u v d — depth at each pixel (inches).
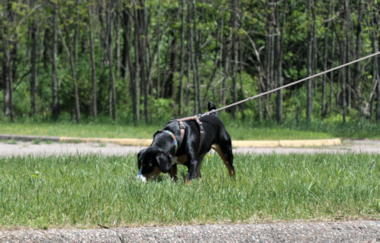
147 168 197.5
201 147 229.8
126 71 1077.8
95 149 453.7
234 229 149.3
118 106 954.1
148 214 159.2
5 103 1027.3
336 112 1045.2
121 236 140.9
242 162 299.1
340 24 898.7
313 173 259.1
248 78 1123.3
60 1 846.5
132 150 444.5
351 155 350.9
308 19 792.9
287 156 341.7
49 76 1021.8
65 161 292.7
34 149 450.0
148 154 197.9
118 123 808.3
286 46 1225.4
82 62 978.1
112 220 153.9
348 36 804.0
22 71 1200.2
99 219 153.6
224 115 843.4
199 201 179.5
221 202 179.8
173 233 144.5
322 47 1266.0
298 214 169.6
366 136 666.8
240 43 857.5
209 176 248.7
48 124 792.3
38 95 1062.4
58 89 964.6
